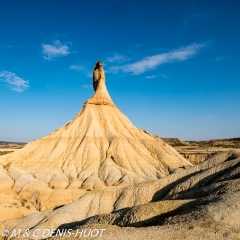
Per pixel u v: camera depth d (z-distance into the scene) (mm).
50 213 41938
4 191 64625
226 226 23047
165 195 42625
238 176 36844
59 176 78375
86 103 109438
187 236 21859
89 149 91688
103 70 116500
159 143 106062
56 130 103438
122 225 30719
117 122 106000
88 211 41844
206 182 41094
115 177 77000
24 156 90312
